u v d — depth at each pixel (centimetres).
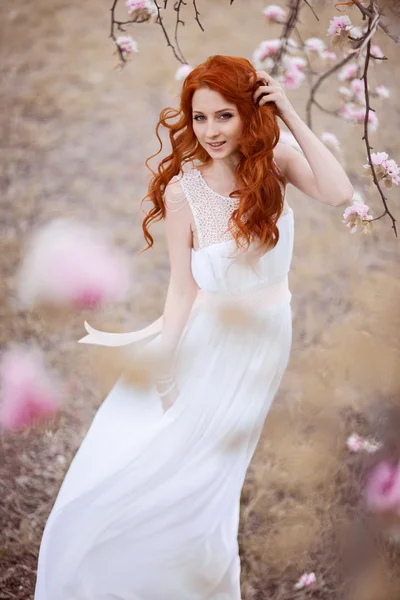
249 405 218
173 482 217
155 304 384
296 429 197
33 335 354
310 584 246
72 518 215
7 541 274
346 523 244
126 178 472
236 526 230
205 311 216
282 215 213
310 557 247
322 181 203
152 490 216
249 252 205
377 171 231
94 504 215
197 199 210
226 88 193
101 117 521
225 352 212
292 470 187
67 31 596
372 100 504
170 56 563
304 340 361
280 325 218
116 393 227
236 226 204
